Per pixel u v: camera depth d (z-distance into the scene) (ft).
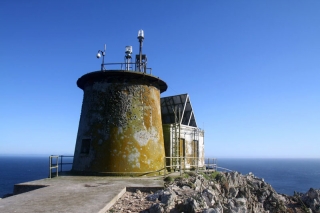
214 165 85.56
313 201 70.64
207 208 29.09
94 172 51.83
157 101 60.90
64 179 45.73
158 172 55.26
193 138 80.79
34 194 32.22
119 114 54.19
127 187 37.70
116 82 55.83
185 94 81.30
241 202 45.42
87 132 55.57
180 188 37.78
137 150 53.21
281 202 69.41
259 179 77.10
